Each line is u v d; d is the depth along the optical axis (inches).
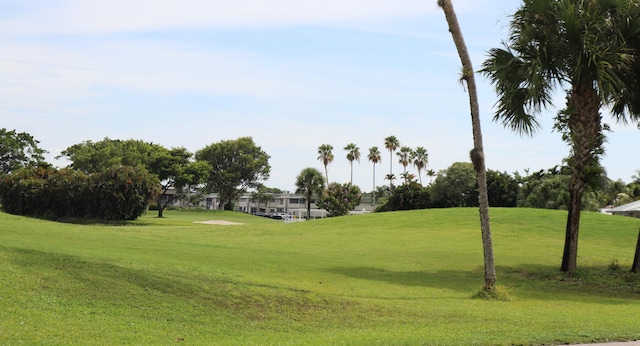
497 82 846.5
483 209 647.8
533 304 592.7
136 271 509.4
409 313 493.0
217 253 882.1
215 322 421.4
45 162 3538.4
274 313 462.9
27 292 418.9
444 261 1019.3
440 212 1772.9
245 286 525.7
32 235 813.9
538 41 809.5
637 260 875.4
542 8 792.9
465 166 3284.9
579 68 787.4
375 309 502.6
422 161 4362.7
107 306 421.1
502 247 1206.3
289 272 725.3
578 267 946.1
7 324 352.8
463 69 648.4
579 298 658.8
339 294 565.6
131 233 1312.7
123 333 366.9
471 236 1354.6
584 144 839.7
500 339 374.9
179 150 3597.4
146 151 3614.7
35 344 324.5
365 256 1071.6
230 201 5246.1
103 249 712.4
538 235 1362.0
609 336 390.9
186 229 1620.3
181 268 572.4
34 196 2105.1
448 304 559.5
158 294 463.8
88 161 3437.5
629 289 749.9
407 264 973.2
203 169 3575.3
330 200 3538.4
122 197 2123.5
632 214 2230.6
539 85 784.3
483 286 641.0
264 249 1117.7
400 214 1801.2
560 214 1659.7
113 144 3622.0
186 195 4734.3
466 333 401.7
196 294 480.1
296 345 354.3
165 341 359.3
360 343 358.9
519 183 3139.8
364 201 5324.8
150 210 4350.4
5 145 3358.8
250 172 5206.7
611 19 800.3
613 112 944.3
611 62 765.3
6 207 2128.4
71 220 2080.5
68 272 477.1
